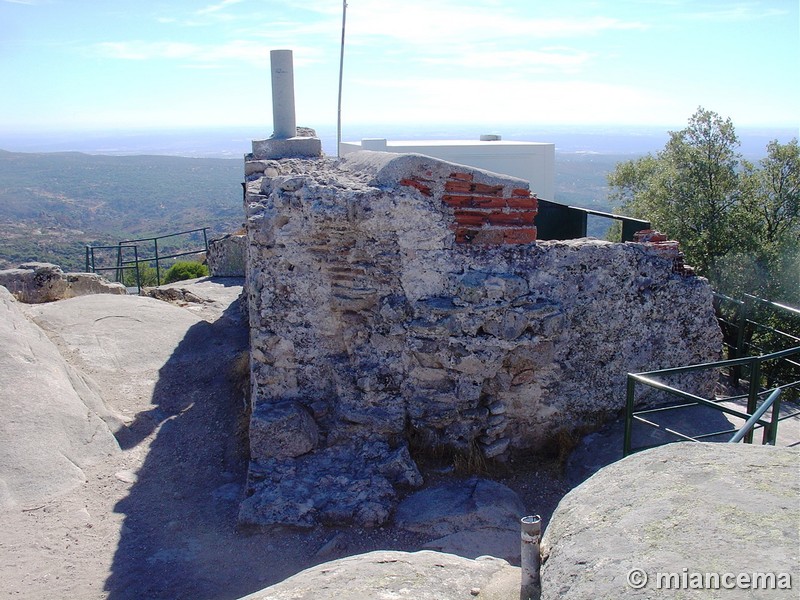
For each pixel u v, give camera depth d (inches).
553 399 283.0
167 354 395.2
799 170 565.0
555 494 258.1
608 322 285.6
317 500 238.8
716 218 567.5
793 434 279.6
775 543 94.5
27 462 257.9
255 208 279.1
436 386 269.7
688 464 120.5
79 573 211.6
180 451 293.4
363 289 267.7
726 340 462.0
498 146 681.0
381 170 266.8
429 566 135.5
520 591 120.8
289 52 441.4
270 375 275.1
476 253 269.1
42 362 311.4
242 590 203.9
